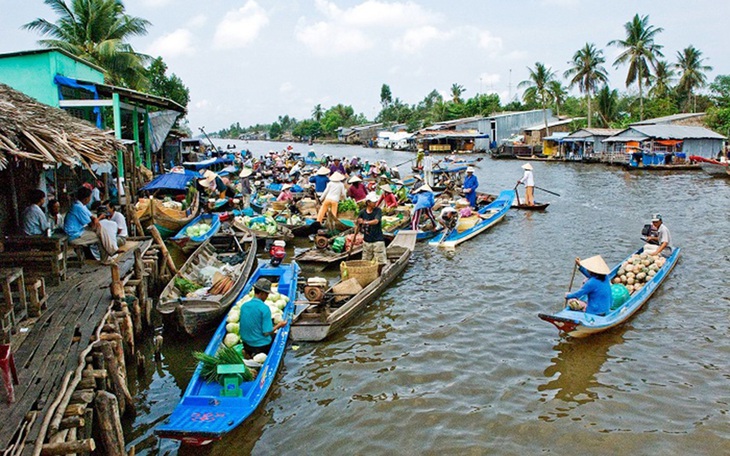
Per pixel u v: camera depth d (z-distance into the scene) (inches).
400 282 589.3
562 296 535.8
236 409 311.9
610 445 308.8
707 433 316.8
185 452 306.0
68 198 690.8
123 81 1393.9
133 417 334.6
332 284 583.2
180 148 1599.4
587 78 2487.7
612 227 858.8
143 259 510.6
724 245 721.0
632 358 406.6
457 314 496.7
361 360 412.2
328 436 321.1
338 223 751.7
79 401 259.1
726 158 1804.9
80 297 391.2
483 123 3024.1
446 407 349.1
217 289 472.7
